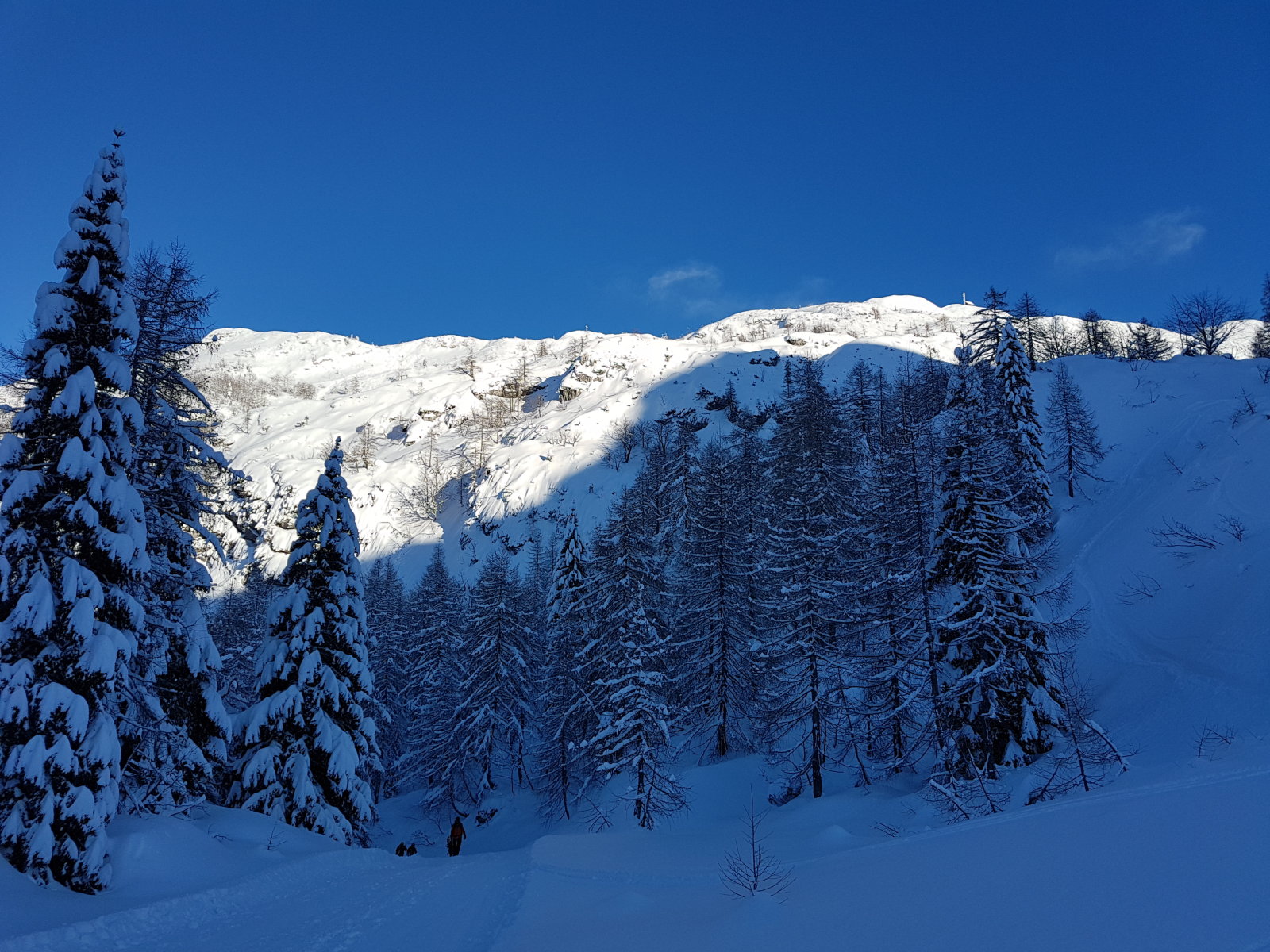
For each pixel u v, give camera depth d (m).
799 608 26.20
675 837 19.16
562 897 11.09
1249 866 6.23
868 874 9.43
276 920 10.96
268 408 194.75
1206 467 31.28
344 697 20.81
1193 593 23.59
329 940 9.71
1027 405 35.44
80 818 11.50
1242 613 20.61
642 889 11.53
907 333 182.25
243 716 20.17
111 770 12.23
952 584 22.45
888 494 25.62
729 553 32.47
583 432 115.12
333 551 21.64
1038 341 80.44
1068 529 35.66
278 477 113.25
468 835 35.94
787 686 26.61
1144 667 22.08
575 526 41.41
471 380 188.75
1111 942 5.27
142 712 14.87
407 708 44.09
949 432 22.61
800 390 55.84
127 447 13.75
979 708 20.06
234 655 29.83
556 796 34.16
